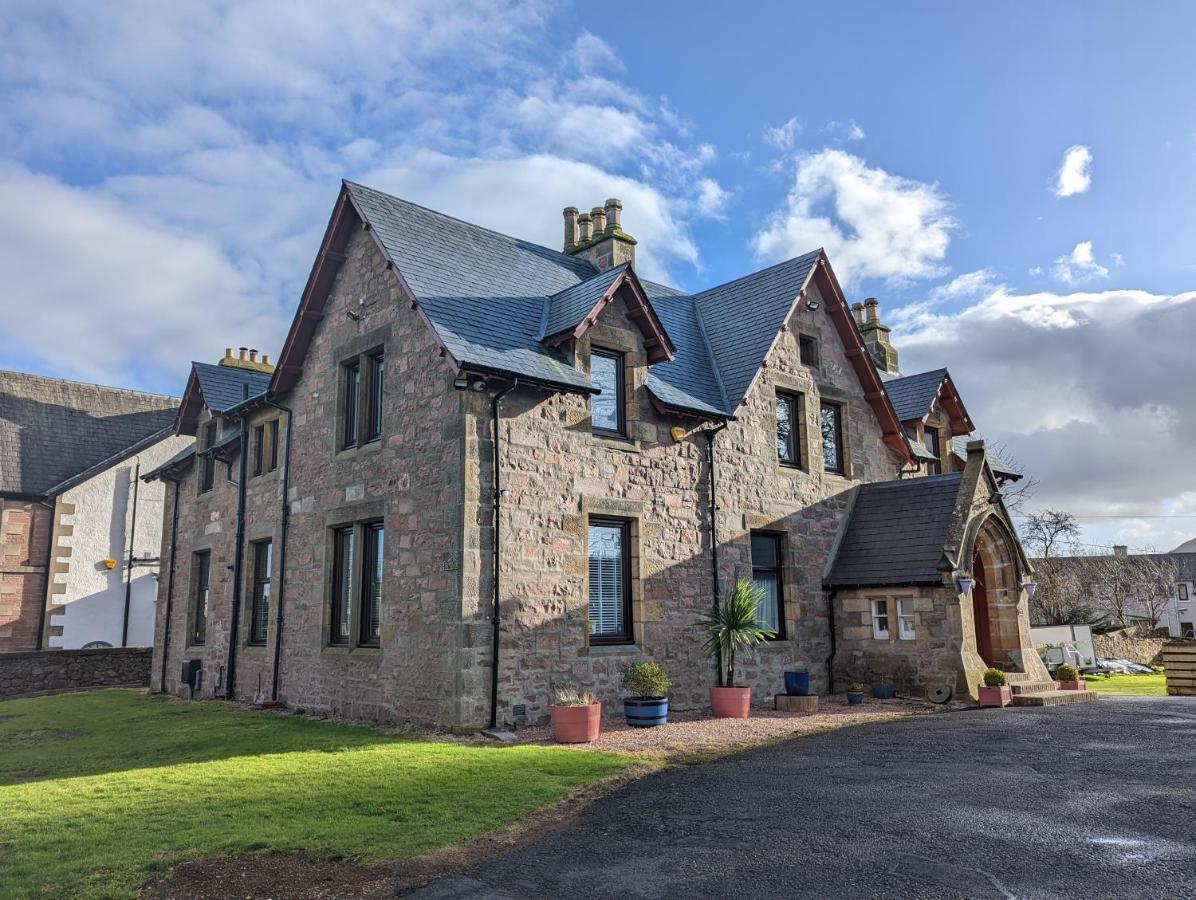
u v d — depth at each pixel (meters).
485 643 11.93
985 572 17.02
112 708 16.77
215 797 7.99
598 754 10.08
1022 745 10.48
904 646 15.97
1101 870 5.76
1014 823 6.90
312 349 16.33
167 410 30.45
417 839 6.66
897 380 22.38
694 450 15.46
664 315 18.11
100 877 5.90
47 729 14.22
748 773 9.06
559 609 12.90
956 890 5.45
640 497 14.39
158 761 10.49
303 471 16.05
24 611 24.56
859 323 25.52
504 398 12.77
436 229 15.36
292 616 15.75
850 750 10.34
